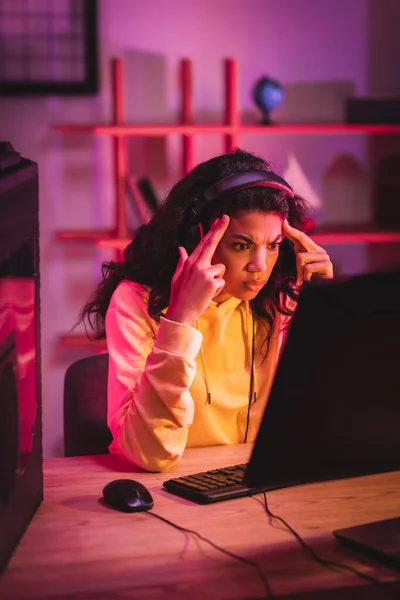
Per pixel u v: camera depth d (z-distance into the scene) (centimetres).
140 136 358
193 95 361
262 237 164
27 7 342
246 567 115
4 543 114
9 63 343
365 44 371
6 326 115
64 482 149
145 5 352
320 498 141
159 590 109
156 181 362
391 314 116
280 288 188
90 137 355
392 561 115
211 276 156
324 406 117
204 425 183
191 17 356
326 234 346
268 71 365
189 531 127
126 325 178
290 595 108
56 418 367
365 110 352
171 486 143
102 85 354
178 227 175
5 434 117
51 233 359
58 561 117
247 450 168
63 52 346
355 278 113
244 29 361
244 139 370
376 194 376
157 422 154
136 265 187
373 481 150
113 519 132
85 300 363
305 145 374
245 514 134
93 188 359
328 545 122
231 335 187
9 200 115
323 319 112
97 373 199
